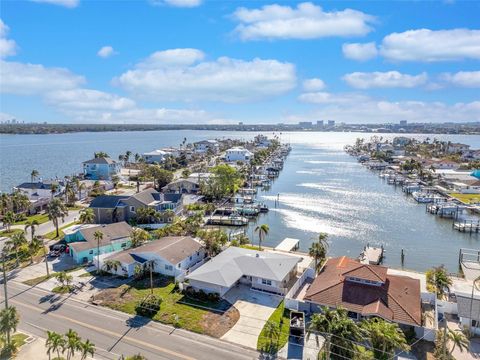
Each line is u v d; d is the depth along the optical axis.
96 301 53.25
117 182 143.25
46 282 59.50
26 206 103.62
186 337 44.88
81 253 68.31
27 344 42.84
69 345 37.28
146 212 91.44
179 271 62.25
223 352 42.03
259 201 130.88
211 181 130.12
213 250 71.06
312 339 44.66
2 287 57.69
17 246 67.94
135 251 65.56
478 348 43.91
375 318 44.66
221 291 55.50
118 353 41.47
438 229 102.88
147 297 53.50
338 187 159.38
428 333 44.53
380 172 198.38
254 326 47.56
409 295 51.22
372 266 55.56
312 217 111.56
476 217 113.38
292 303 52.06
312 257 71.88
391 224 106.38
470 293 55.38
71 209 109.44
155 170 151.00
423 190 148.75
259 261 61.56
